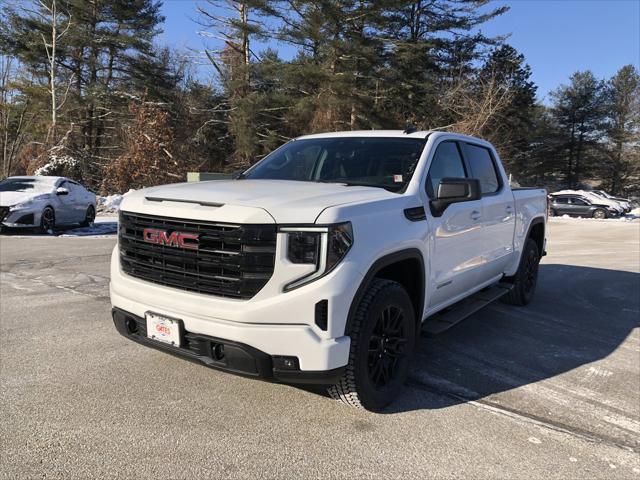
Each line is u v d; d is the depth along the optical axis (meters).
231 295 2.95
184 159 29.75
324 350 2.86
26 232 13.19
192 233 3.03
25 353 4.30
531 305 6.69
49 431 3.03
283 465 2.77
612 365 4.53
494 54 42.56
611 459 2.96
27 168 27.94
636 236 17.11
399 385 3.55
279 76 30.66
